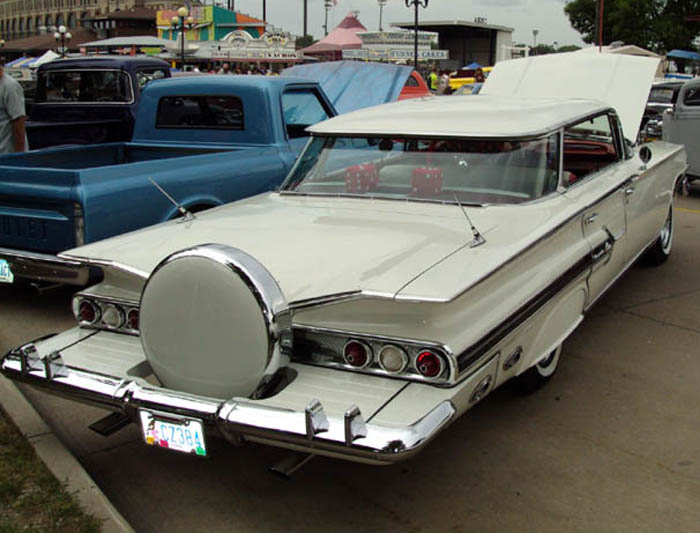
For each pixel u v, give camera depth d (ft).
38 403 12.53
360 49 108.78
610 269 14.08
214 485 10.07
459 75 87.40
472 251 9.60
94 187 14.44
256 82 19.60
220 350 8.54
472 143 12.19
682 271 20.33
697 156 31.40
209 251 8.41
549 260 10.85
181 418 8.57
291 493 9.87
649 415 11.99
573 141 13.70
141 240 10.82
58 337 10.38
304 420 7.82
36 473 9.77
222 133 20.25
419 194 12.17
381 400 8.08
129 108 28.12
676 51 112.27
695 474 10.21
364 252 9.66
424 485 10.02
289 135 20.61
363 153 12.94
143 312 8.98
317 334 8.71
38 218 14.90
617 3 138.31
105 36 168.96
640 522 9.11
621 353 14.61
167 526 9.16
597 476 10.16
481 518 9.25
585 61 21.24
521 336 9.83
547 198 11.89
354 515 9.36
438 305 8.05
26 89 49.14
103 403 9.30
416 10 103.19
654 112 47.60
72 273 14.62
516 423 11.70
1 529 8.52
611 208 13.66
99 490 9.45
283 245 10.07
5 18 364.17
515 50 123.95
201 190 16.84
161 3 242.37
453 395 8.16
